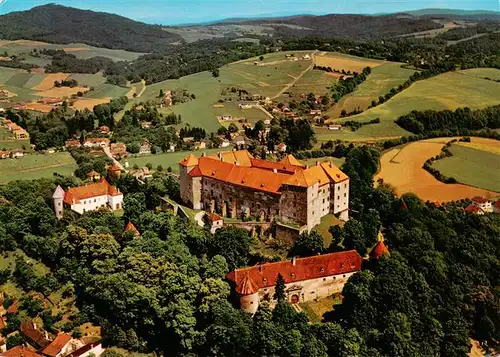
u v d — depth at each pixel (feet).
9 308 617.21
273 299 585.22
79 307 618.85
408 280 592.19
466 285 638.53
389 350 530.68
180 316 546.67
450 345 568.00
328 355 528.63
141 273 593.83
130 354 566.77
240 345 521.65
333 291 611.47
